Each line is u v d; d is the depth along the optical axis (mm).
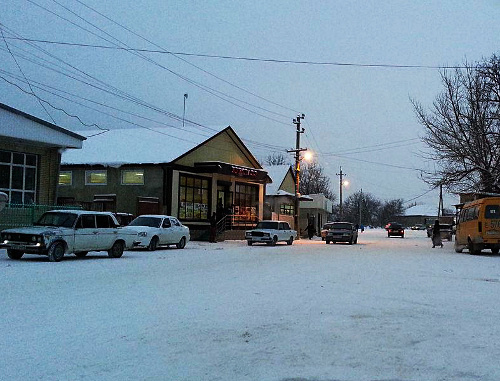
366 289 12328
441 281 14195
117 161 35562
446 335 7617
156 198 33969
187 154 36000
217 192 40312
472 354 6582
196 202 37469
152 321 8211
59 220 18281
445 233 51906
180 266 17062
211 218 35500
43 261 17125
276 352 6574
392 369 5926
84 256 19922
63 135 24469
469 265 19594
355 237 40594
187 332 7547
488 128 31375
